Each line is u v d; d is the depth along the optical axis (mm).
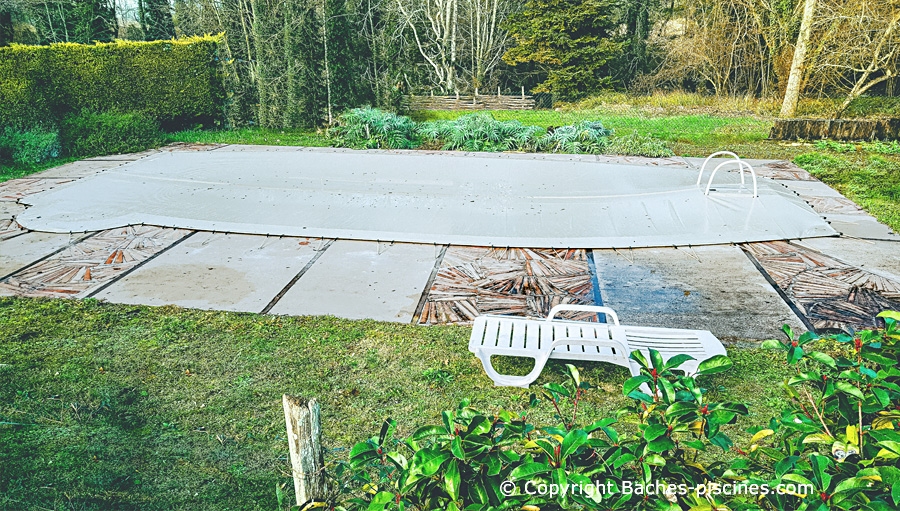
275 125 18188
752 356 4230
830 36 19531
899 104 21109
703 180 10172
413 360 4258
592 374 4047
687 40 24969
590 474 1472
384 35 24781
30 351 4328
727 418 1527
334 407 3646
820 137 14570
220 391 3828
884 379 1761
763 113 20844
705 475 1648
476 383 3936
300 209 8578
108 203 8750
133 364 4168
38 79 14250
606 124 17641
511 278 5949
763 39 24312
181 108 16688
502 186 10180
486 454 1519
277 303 5320
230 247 6859
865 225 7492
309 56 17828
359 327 4797
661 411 1684
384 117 14688
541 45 28547
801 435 1667
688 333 4191
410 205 8867
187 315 5008
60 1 25969
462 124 14375
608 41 27938
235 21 22766
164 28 27734
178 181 10281
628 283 5793
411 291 5609
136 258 6488
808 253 6504
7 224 7684
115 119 13344
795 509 1523
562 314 5098
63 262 6352
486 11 30203
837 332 4660
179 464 3057
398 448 3191
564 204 8891
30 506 2648
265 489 2869
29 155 11758
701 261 6352
